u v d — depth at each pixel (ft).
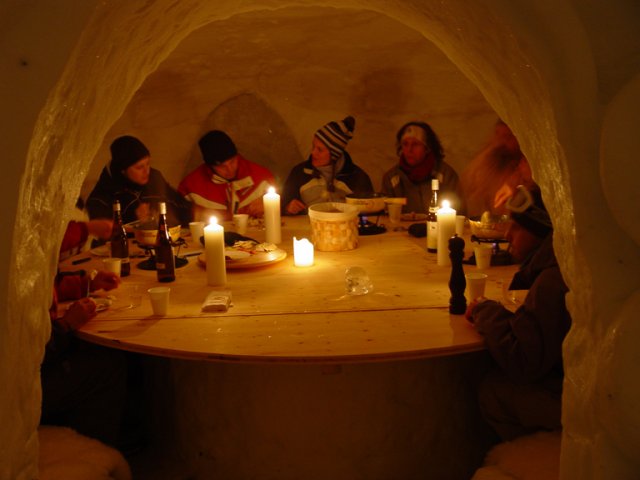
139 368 8.80
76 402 7.22
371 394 7.12
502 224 8.72
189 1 4.65
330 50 12.74
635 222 2.45
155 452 8.39
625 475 2.70
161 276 7.98
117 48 3.91
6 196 2.94
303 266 8.58
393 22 12.46
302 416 7.20
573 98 2.77
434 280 7.78
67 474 5.36
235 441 7.50
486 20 3.41
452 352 5.72
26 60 2.91
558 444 5.58
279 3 5.97
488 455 5.85
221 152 13.00
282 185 13.34
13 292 3.12
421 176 13.19
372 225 10.78
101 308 6.88
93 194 12.39
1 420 3.17
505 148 12.60
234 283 7.87
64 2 2.92
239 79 12.82
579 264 3.07
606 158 2.49
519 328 5.62
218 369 7.42
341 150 13.19
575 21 2.69
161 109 12.61
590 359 3.04
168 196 12.97
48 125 3.22
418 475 7.39
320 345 5.76
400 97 12.92
